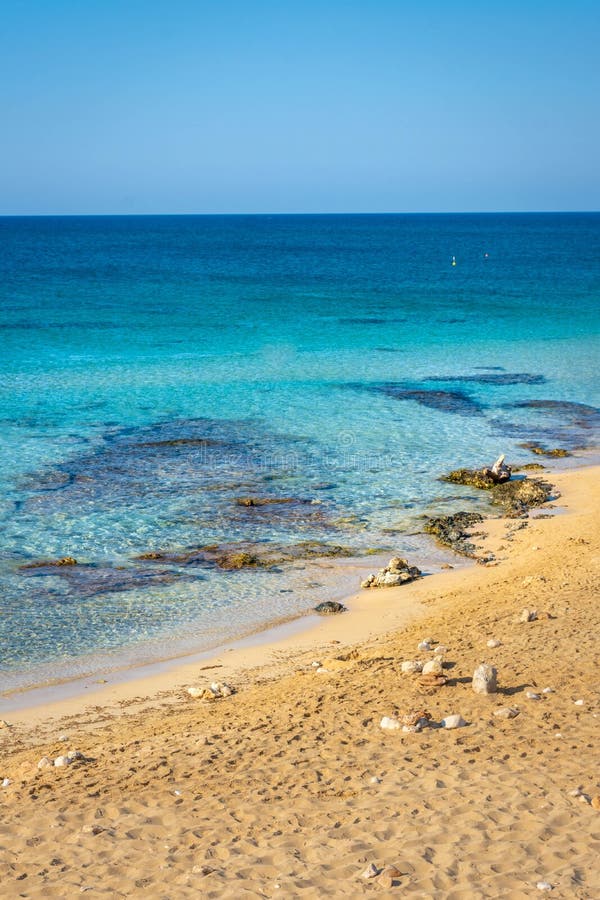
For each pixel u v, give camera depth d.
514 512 24.62
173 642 17.03
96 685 15.15
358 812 8.58
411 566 20.55
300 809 8.77
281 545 22.14
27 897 7.38
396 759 9.84
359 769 9.66
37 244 167.25
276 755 10.34
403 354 49.50
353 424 34.06
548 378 43.47
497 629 15.33
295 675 14.66
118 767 10.56
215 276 96.06
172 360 46.47
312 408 36.56
